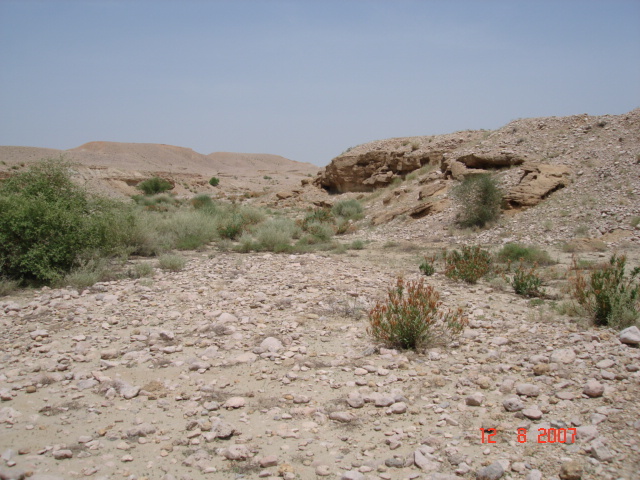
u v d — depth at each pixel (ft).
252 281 34.68
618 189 56.70
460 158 80.53
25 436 13.23
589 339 19.57
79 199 42.47
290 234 67.51
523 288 29.68
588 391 14.49
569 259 41.75
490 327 22.39
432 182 83.10
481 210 59.98
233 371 17.85
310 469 11.56
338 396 15.55
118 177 180.45
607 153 66.13
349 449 12.42
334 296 29.30
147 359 19.08
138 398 15.65
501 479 10.73
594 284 23.06
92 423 13.99
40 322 24.39
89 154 382.42
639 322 21.22
